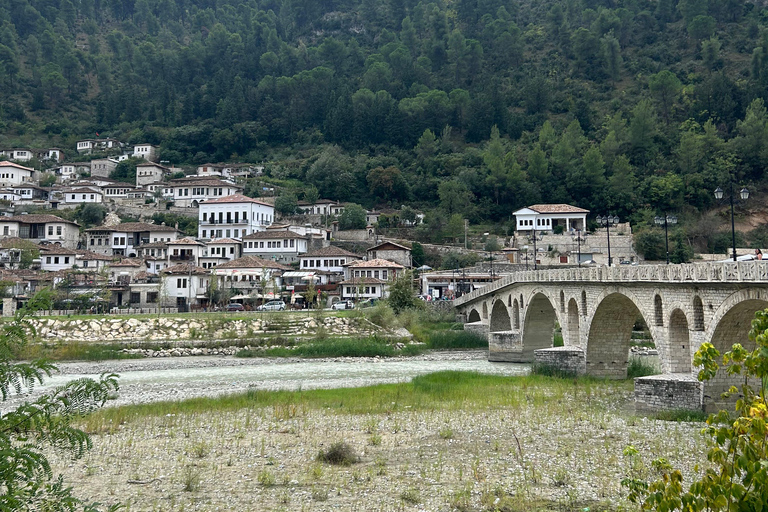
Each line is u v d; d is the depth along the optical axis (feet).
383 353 275.59
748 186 569.64
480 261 468.75
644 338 315.78
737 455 35.29
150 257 430.61
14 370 42.57
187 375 220.43
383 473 96.89
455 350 294.25
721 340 124.77
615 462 100.27
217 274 391.86
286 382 201.98
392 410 146.72
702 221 522.06
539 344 258.16
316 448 112.68
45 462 42.68
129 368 237.25
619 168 587.68
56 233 462.60
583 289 190.39
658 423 127.95
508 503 82.38
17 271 376.68
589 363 193.77
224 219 497.46
